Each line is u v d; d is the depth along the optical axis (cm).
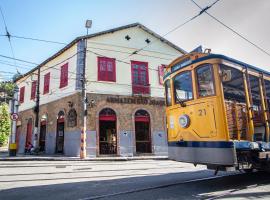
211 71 728
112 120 2025
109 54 2102
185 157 755
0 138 3691
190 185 772
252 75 819
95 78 2009
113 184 797
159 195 645
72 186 771
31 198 627
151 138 2109
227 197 616
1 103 3875
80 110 1928
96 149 1908
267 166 783
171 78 861
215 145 679
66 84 2131
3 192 694
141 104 2139
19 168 1221
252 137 741
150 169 1183
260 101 830
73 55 2083
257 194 645
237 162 671
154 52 2298
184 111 787
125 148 2000
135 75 2178
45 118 2395
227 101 706
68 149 1988
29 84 2816
